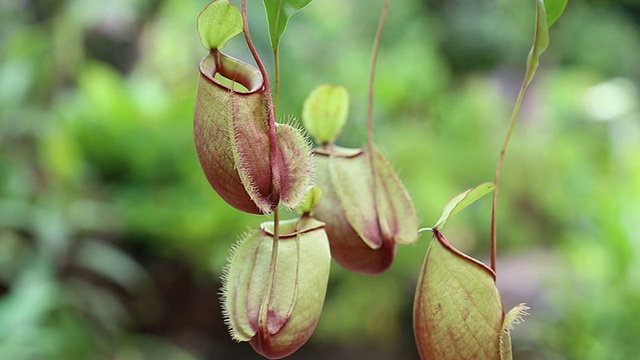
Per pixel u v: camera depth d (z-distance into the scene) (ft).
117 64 13.70
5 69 12.09
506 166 17.43
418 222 3.95
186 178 11.25
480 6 22.74
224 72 3.32
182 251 11.03
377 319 13.28
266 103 3.15
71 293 10.38
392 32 18.89
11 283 10.50
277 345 3.34
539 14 3.21
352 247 3.92
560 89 21.65
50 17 13.57
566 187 16.71
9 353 8.99
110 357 10.60
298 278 3.40
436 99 18.24
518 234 16.49
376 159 4.00
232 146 3.09
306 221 3.62
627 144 17.53
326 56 14.67
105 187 11.34
